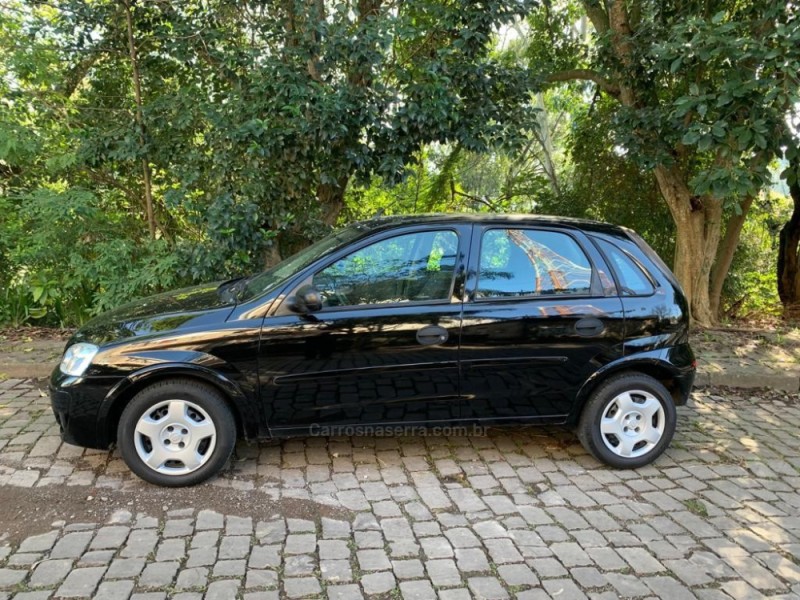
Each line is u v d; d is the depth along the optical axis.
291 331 3.47
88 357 3.43
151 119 6.79
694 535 3.16
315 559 2.87
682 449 4.27
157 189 7.53
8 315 6.74
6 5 6.62
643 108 7.02
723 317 9.22
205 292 4.15
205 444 3.53
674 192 7.74
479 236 3.77
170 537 3.01
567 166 11.20
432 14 6.70
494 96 7.10
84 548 2.89
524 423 3.84
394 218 4.01
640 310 3.84
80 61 7.11
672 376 3.95
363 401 3.61
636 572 2.83
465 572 2.80
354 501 3.43
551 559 2.91
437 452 4.10
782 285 10.01
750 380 5.71
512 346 3.67
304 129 6.01
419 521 3.24
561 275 3.82
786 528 3.24
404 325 3.56
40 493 3.37
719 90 5.27
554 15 9.12
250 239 6.37
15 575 2.68
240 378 3.45
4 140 6.04
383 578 2.74
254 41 6.90
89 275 6.32
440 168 10.70
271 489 3.53
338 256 3.62
